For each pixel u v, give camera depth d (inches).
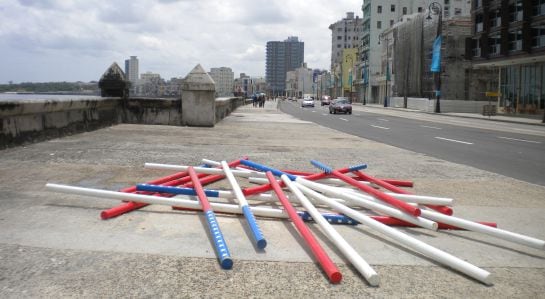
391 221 192.5
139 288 129.6
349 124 1053.2
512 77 2022.6
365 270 135.3
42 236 168.4
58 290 126.8
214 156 385.1
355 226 192.4
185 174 256.4
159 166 260.8
